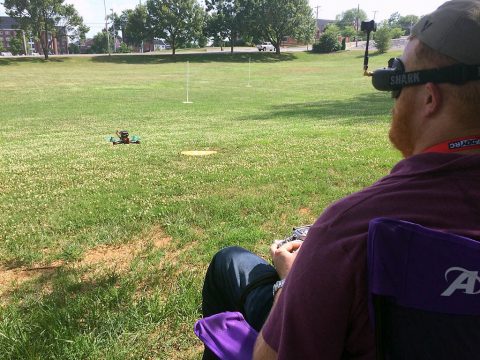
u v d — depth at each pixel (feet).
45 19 238.68
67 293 10.78
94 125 52.03
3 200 19.54
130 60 241.76
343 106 67.56
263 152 29.32
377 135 35.17
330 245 3.54
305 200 18.10
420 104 3.81
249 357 5.05
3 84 118.42
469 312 3.28
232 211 16.74
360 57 231.91
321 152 28.32
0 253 13.43
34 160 29.78
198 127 47.65
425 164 3.61
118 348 8.73
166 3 254.68
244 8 255.29
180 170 24.58
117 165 26.61
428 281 3.24
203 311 6.98
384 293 3.28
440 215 3.41
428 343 3.36
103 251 13.62
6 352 8.46
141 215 16.55
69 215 16.78
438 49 3.58
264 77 147.74
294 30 257.34
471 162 3.49
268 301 5.69
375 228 3.29
